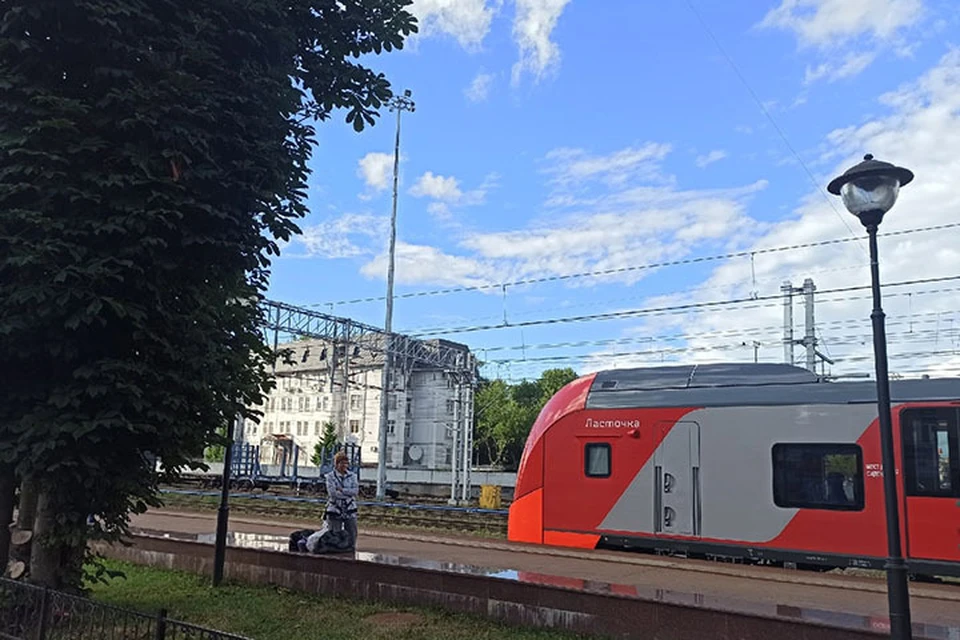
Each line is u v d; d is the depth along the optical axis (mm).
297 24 9055
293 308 31141
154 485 8688
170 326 7914
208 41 8023
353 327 34312
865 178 6297
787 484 13219
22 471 7352
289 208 8922
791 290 26484
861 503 12500
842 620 6980
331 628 8469
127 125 7359
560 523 15336
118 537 8625
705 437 14078
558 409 16016
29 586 7215
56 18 7305
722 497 13734
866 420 12695
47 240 7023
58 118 7293
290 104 8586
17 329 7164
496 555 13484
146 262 7621
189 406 8250
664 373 15102
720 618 7402
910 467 12211
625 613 7938
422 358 37250
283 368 76000
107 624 6320
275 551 10938
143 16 7508
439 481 51344
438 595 9281
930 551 11867
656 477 14430
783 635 7062
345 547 11070
